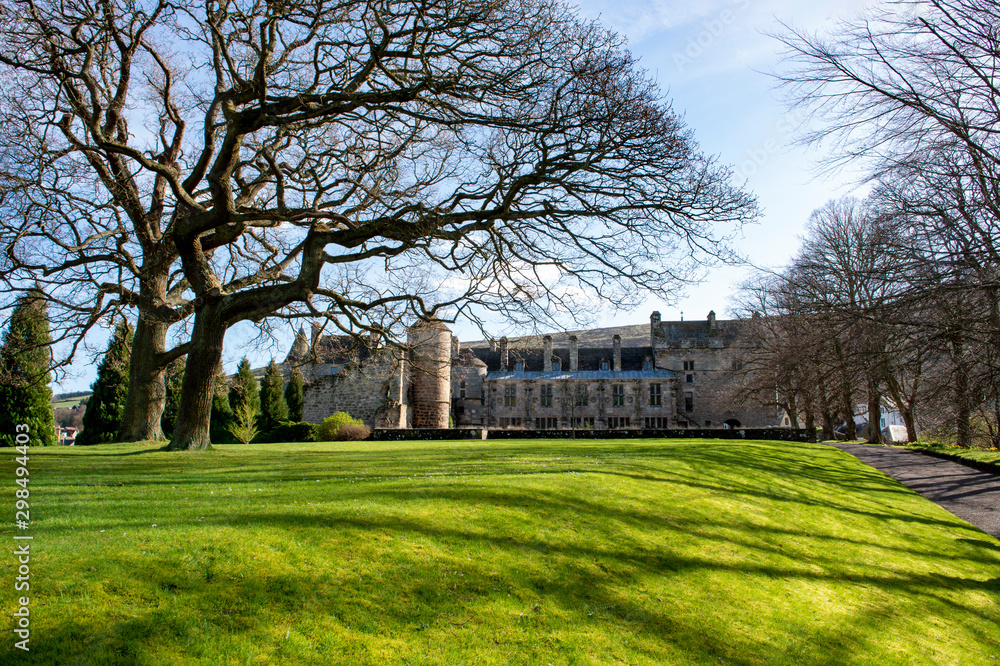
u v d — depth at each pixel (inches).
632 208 576.7
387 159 659.4
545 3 531.2
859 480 731.4
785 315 1386.6
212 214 595.2
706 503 430.0
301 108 555.5
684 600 271.3
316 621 199.0
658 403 2405.3
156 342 729.0
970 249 523.8
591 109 530.0
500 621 222.2
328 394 1828.2
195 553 222.1
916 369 601.3
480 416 2431.1
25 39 567.5
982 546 470.3
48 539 223.8
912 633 294.0
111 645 170.4
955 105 501.7
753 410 2428.6
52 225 657.0
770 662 239.9
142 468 463.8
